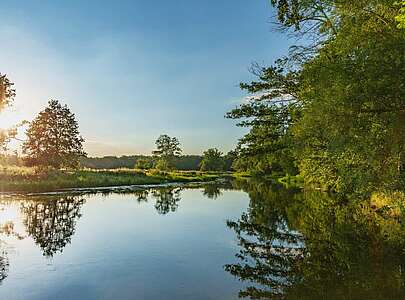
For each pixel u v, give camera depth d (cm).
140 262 1195
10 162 5925
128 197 3469
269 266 1150
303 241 1513
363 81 1066
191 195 3775
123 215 2259
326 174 2486
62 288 952
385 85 1030
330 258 1234
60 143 6662
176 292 920
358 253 1290
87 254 1297
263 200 3200
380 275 1038
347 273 1063
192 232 1706
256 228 1817
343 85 1091
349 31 1145
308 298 871
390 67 1020
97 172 6103
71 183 4531
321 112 1158
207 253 1313
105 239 1547
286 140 2281
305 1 1405
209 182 6644
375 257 1230
